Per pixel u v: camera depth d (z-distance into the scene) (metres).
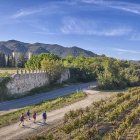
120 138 41.12
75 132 43.19
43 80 90.75
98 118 50.88
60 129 44.34
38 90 84.44
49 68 95.31
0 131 44.31
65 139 40.22
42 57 126.62
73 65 121.56
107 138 40.25
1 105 64.06
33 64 124.25
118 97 71.50
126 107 59.16
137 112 54.78
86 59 161.62
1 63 174.38
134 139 40.09
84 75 116.50
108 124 47.81
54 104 65.62
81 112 53.59
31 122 49.97
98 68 130.25
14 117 52.94
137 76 115.00
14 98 72.94
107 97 75.31
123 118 52.00
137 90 79.12
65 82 105.56
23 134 43.09
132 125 48.09
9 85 72.19
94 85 104.44
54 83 97.62
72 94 81.31
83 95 78.25
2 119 51.50
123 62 165.50
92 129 42.41
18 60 181.38
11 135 42.50
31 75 82.44
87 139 39.38
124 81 103.06
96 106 61.91
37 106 63.75
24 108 61.22
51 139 39.16
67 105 65.12
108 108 57.50
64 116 51.09
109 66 100.38
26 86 79.50
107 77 95.19
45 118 49.81
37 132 44.16
